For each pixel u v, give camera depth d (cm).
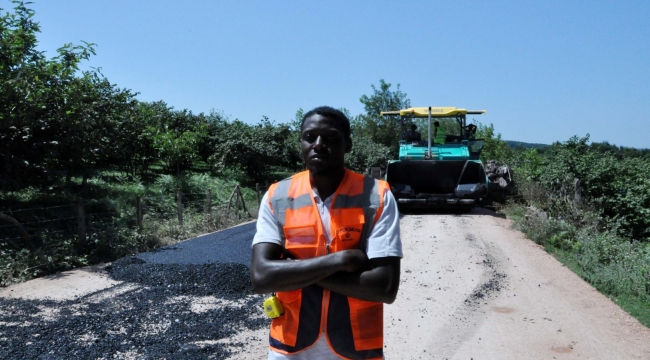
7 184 1067
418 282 793
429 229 1290
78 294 723
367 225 234
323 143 236
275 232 242
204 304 680
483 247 1059
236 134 2264
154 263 876
